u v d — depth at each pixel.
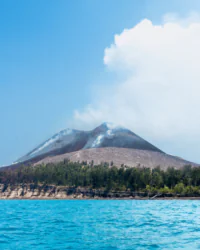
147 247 32.09
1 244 34.00
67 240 36.47
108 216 72.81
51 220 62.19
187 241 35.59
